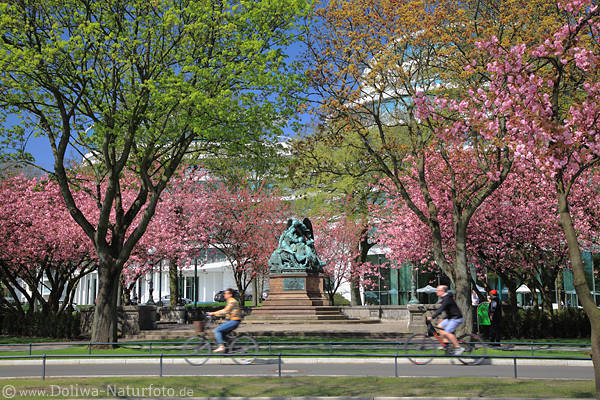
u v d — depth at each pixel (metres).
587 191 25.95
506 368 15.27
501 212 26.22
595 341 9.16
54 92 18.44
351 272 41.19
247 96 19.16
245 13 19.06
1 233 28.58
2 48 17.36
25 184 31.05
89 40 17.41
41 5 17.95
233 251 39.88
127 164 21.56
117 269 19.89
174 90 16.98
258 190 40.50
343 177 32.75
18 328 29.34
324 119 20.59
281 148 22.42
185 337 24.22
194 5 17.81
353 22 19.20
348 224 40.91
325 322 28.55
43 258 30.28
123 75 19.42
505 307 28.19
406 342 14.41
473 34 18.62
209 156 24.30
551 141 10.56
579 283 9.53
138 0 18.19
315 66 20.33
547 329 24.98
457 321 13.88
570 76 14.70
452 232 26.98
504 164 18.30
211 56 19.33
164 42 18.95
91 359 17.20
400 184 20.56
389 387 11.35
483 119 14.27
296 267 30.94
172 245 34.00
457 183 25.58
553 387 11.25
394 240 33.25
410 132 20.73
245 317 29.84
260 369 15.00
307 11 19.38
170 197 36.53
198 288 77.00
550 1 16.34
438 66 19.00
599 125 11.22
